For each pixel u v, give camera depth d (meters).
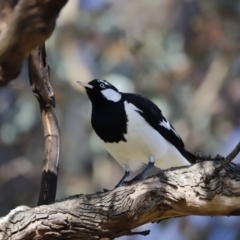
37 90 5.90
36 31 1.90
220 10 14.17
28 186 14.01
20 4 1.87
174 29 14.32
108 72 13.67
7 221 4.55
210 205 4.60
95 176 13.74
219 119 13.94
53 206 4.59
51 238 4.56
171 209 4.70
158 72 13.70
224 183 4.57
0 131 13.54
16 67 1.99
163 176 4.66
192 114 13.61
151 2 14.27
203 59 14.30
